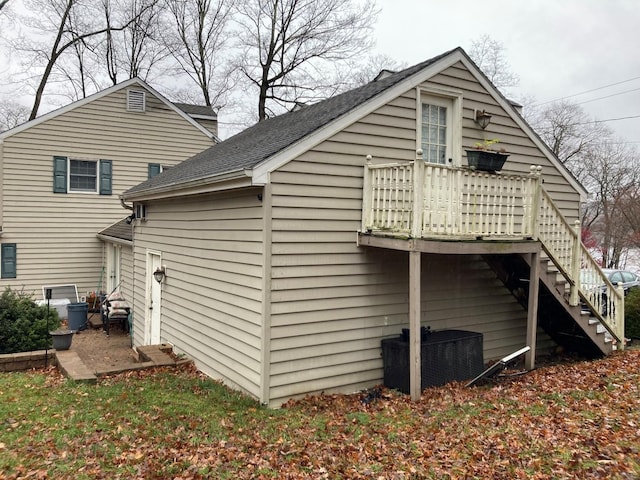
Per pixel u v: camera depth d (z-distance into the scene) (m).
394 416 5.85
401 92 7.68
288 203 6.48
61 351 8.62
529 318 7.74
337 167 6.94
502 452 4.59
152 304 10.88
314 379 6.79
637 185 32.59
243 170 6.14
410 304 6.43
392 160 7.58
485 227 7.01
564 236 8.09
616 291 9.11
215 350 7.75
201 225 8.30
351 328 7.15
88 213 15.45
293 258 6.56
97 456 4.55
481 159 7.07
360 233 7.16
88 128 15.34
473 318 8.78
